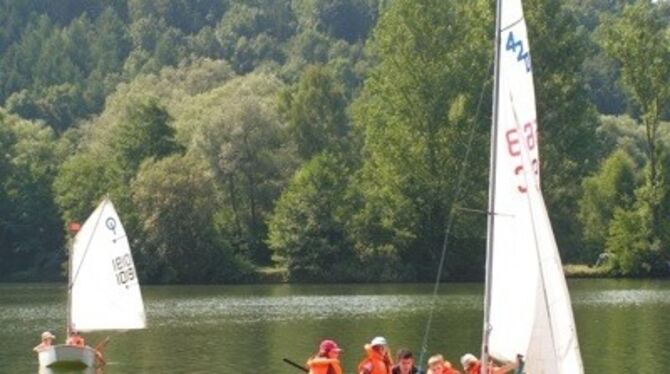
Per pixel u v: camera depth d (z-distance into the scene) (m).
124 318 72.19
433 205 145.50
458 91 144.12
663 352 62.78
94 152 179.50
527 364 33.66
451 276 147.75
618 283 134.00
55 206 177.12
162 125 169.62
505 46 34.50
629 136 195.50
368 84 149.38
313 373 40.72
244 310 101.12
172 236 150.88
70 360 61.03
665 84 144.50
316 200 151.12
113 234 71.94
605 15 149.25
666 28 153.00
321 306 105.06
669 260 144.38
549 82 143.62
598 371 55.56
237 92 192.75
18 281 173.25
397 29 145.62
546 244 33.84
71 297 70.75
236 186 166.75
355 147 180.00
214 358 63.78
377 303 108.19
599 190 157.38
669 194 144.62
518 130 34.28
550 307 33.62
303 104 179.88
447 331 77.88
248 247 162.00
